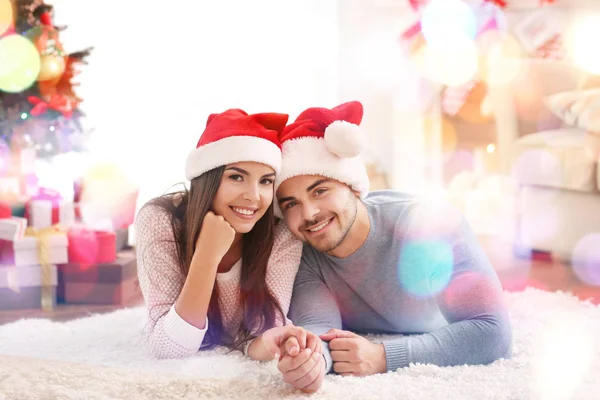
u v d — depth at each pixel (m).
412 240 1.53
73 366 1.44
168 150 4.11
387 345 1.40
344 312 1.70
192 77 4.16
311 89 4.57
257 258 1.55
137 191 2.74
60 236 2.40
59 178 3.90
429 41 4.49
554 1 4.41
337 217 1.49
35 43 2.66
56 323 1.94
